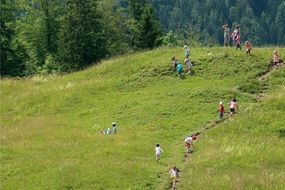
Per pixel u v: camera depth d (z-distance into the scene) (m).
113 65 90.12
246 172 50.50
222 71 81.00
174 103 72.56
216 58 84.81
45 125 68.94
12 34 121.00
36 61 140.62
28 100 79.69
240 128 63.03
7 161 54.59
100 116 72.12
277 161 53.19
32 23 142.75
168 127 66.31
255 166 52.12
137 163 53.94
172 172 49.41
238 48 88.12
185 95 74.44
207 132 63.34
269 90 74.75
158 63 86.12
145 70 85.06
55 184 48.72
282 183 46.81
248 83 76.00
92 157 55.59
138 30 141.88
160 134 64.31
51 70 132.12
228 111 69.12
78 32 130.38
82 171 51.28
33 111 76.56
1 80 90.50
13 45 124.38
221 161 53.78
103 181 49.38
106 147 59.03
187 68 83.25
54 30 144.75
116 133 65.00
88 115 73.12
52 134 64.19
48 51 145.38
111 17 164.88
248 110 67.94
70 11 133.25
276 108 67.69
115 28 164.38
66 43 131.62
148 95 76.50
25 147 58.97
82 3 133.00
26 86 87.50
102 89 81.06
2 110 77.25
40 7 143.25
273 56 82.50
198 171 51.75
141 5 156.38
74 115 73.81
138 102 74.44
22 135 63.84
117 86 81.38
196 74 81.56
